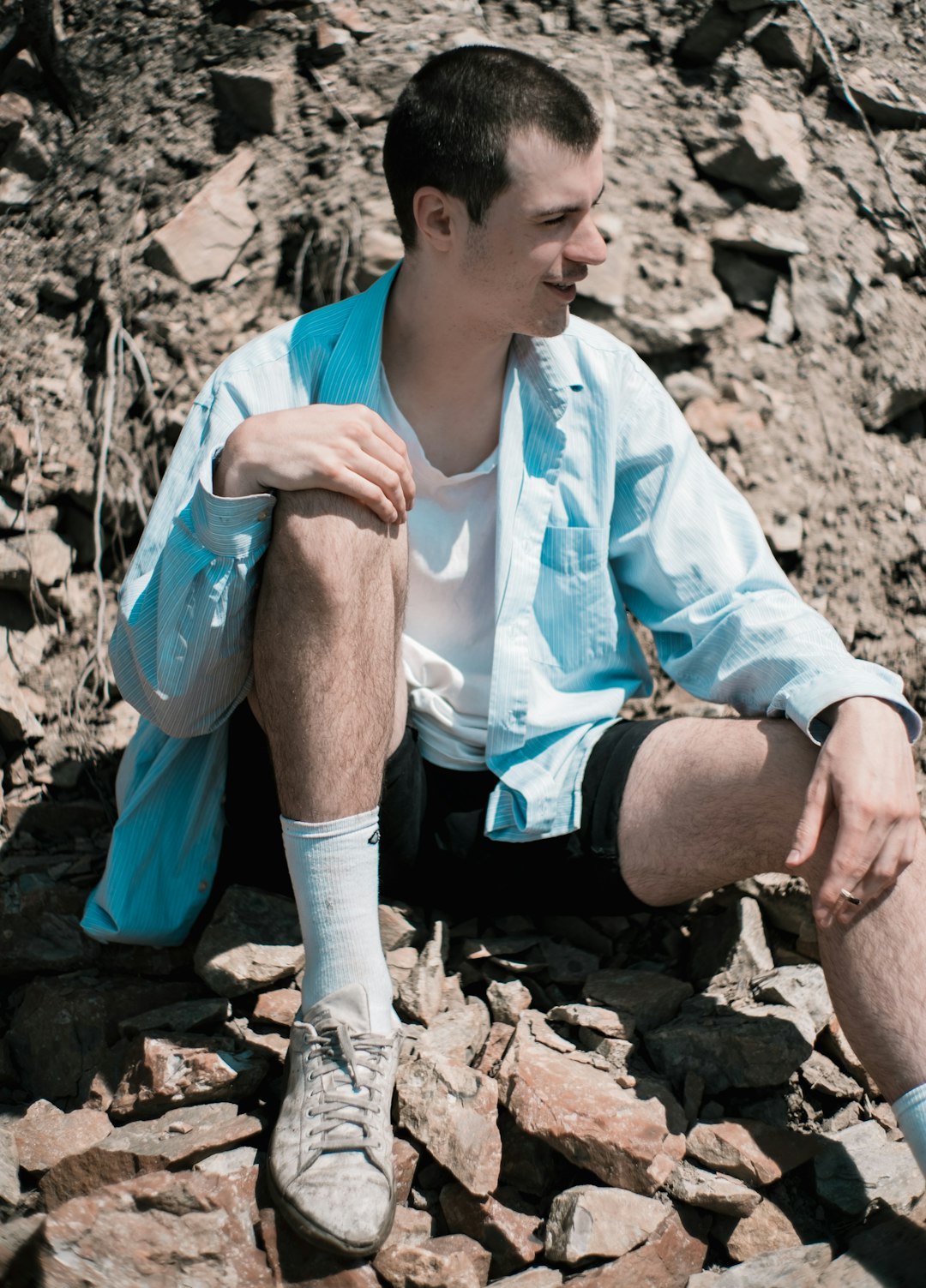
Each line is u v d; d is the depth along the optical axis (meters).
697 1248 1.69
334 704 1.67
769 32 3.05
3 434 2.64
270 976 1.96
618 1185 1.73
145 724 2.09
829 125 3.01
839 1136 1.84
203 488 1.66
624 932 2.23
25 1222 1.59
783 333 2.79
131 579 1.84
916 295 2.91
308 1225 1.57
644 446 2.04
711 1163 1.76
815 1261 1.63
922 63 3.14
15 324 2.79
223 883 2.15
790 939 2.18
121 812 2.03
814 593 2.61
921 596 2.63
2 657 2.51
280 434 1.66
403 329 1.93
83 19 3.09
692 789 1.87
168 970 2.08
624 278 2.75
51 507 2.62
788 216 2.89
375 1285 1.58
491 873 2.06
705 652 1.99
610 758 1.98
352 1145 1.61
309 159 2.87
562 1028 1.99
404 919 2.08
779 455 2.68
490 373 1.94
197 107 2.96
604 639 2.08
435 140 1.76
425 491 1.98
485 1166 1.71
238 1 3.05
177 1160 1.68
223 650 1.78
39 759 2.46
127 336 2.71
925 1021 1.61
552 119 1.73
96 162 2.94
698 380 2.73
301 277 2.78
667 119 2.96
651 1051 1.92
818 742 1.76
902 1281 1.57
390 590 1.71
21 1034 2.02
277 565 1.67
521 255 1.77
